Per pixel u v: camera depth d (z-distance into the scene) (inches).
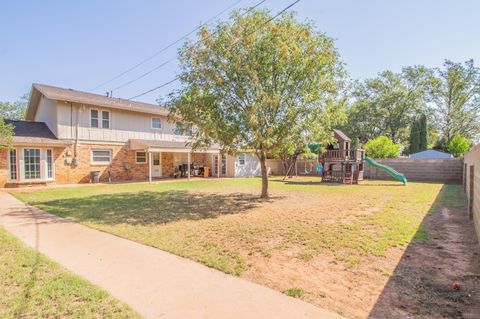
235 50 358.0
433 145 1387.8
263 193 434.6
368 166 829.8
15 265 161.2
